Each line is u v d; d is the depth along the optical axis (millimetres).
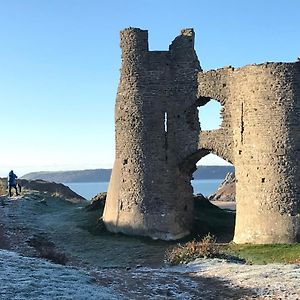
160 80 38375
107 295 17078
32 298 15867
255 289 19297
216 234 38562
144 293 18625
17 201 50125
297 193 33125
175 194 37938
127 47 38906
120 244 35594
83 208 49031
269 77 33719
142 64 38531
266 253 30109
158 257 31859
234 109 35906
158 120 38219
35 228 39250
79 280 19172
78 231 38969
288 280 20500
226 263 25688
